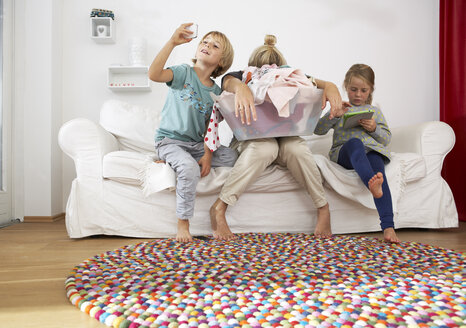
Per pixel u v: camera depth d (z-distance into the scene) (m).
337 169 1.82
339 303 0.80
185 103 1.74
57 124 2.62
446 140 2.04
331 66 2.89
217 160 1.84
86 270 1.09
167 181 1.61
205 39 1.77
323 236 1.69
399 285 0.93
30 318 0.77
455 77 2.54
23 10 2.52
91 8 2.75
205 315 0.75
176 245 1.48
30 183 2.47
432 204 1.98
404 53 2.94
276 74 1.51
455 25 2.54
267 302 0.81
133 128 2.24
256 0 2.84
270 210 1.83
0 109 2.34
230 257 1.26
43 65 2.51
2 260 1.31
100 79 2.75
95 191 1.75
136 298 0.84
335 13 2.90
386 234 1.54
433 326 0.68
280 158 1.78
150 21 2.78
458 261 1.20
